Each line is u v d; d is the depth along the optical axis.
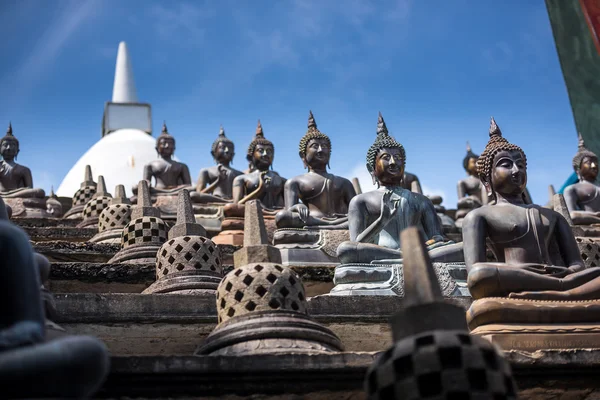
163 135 27.94
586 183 23.41
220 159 25.66
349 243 14.51
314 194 19.05
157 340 11.85
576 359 10.84
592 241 15.77
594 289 11.51
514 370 10.75
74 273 14.21
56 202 26.36
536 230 12.40
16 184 25.83
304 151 19.64
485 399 6.98
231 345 10.26
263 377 9.91
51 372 6.60
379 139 16.06
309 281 16.11
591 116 24.81
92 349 6.78
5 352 6.68
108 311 11.83
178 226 13.52
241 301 10.70
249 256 11.20
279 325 10.39
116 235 17.97
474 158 29.39
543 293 11.43
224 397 9.84
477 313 11.30
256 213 11.53
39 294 7.21
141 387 9.62
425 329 7.45
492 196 13.01
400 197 15.52
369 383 7.29
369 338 12.57
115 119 43.12
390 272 14.07
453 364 7.05
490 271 11.54
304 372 9.98
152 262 14.99
